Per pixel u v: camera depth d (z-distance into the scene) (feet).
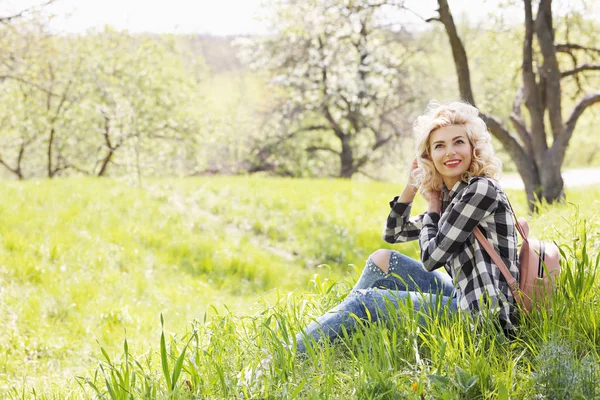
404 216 13.11
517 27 53.11
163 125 89.66
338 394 9.54
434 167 11.69
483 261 10.61
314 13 53.42
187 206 50.42
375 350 9.86
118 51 91.04
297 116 106.32
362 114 102.58
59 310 25.79
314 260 41.65
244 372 10.43
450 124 11.25
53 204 42.91
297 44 101.04
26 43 81.30
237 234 45.34
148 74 88.48
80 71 89.51
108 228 39.40
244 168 116.67
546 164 41.16
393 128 102.78
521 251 11.12
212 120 101.09
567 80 51.90
